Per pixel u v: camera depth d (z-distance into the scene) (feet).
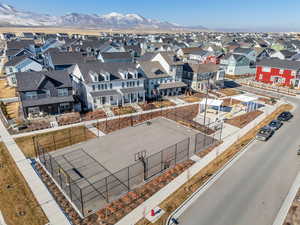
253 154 94.43
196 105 160.04
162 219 60.44
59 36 567.18
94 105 146.82
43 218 60.80
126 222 59.36
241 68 266.16
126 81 157.38
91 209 63.82
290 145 102.27
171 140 108.17
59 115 135.64
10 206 64.95
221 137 110.83
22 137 108.78
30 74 136.67
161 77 177.37
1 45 470.80
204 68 201.26
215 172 81.35
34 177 78.13
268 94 189.37
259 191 71.56
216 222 59.62
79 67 152.76
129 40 481.46
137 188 72.84
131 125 125.70
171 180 77.05
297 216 60.80
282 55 289.33
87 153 95.09
